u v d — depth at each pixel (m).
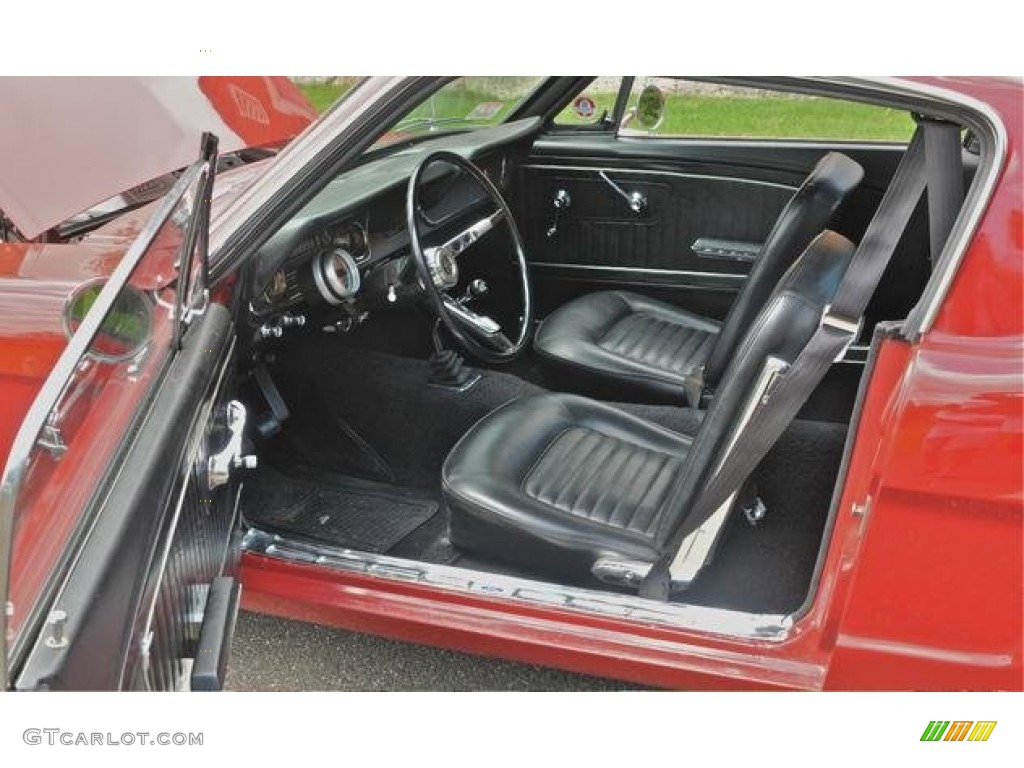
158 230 1.44
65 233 2.18
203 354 1.70
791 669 1.80
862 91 1.62
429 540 2.56
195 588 1.64
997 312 1.50
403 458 2.86
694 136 3.21
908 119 3.00
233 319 2.11
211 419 1.73
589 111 3.31
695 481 1.86
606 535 2.06
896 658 1.65
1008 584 1.54
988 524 1.52
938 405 1.52
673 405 2.77
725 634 1.86
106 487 1.37
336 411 2.92
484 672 2.38
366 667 2.39
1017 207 1.50
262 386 2.63
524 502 2.15
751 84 1.71
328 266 2.52
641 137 3.28
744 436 1.81
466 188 2.92
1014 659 1.58
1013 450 1.48
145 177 2.00
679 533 1.91
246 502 2.69
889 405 1.59
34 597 1.24
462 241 2.79
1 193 1.93
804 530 2.47
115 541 1.29
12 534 1.11
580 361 2.83
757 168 3.15
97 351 1.33
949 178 1.61
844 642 1.67
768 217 3.20
